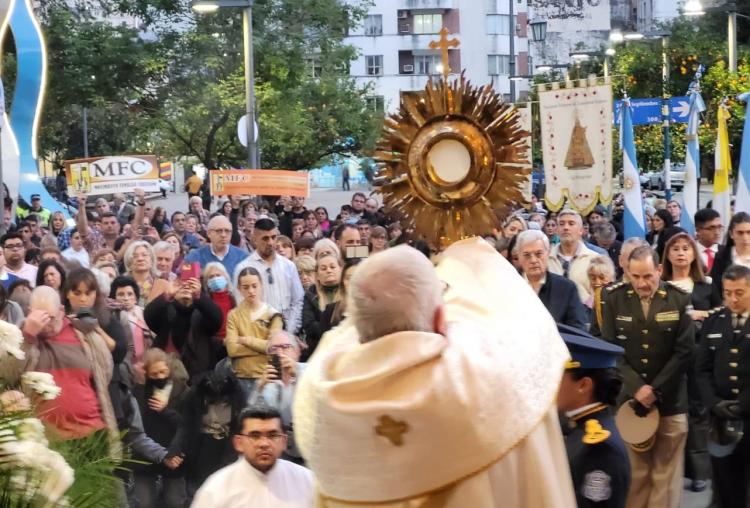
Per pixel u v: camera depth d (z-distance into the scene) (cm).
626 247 844
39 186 2697
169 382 825
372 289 266
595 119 1597
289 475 600
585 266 1105
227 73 3459
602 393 420
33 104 2716
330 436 260
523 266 764
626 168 1697
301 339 1098
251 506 588
